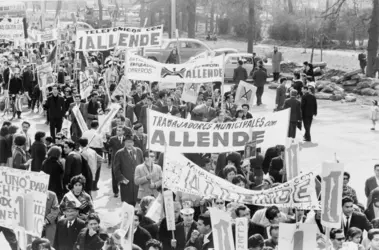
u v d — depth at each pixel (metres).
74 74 29.41
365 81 34.28
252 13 46.34
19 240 10.20
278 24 60.94
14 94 27.17
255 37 62.34
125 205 9.66
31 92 29.08
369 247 10.72
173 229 10.95
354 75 34.91
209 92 24.00
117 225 11.85
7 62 31.27
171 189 11.18
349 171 19.69
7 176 10.17
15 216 10.13
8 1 49.69
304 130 25.48
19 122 26.59
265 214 11.32
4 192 10.23
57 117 22.72
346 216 11.71
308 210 12.76
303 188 10.76
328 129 25.72
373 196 12.87
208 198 12.14
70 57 36.19
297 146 12.07
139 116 21.45
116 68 29.69
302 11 61.81
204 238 11.07
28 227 10.07
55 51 31.88
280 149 15.20
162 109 20.67
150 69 20.52
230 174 12.91
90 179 14.97
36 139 15.88
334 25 51.84
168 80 20.41
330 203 9.52
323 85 33.44
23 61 35.12
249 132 13.05
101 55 39.94
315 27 55.03
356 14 50.41
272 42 61.25
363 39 54.62
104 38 23.00
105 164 20.48
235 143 13.05
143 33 22.92
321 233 11.41
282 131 13.20
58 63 31.92
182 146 13.01
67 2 69.31
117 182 16.73
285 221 11.12
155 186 14.16
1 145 16.25
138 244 11.18
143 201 12.06
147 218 11.45
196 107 19.75
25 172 10.07
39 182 10.02
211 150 12.99
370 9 51.12
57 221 11.66
